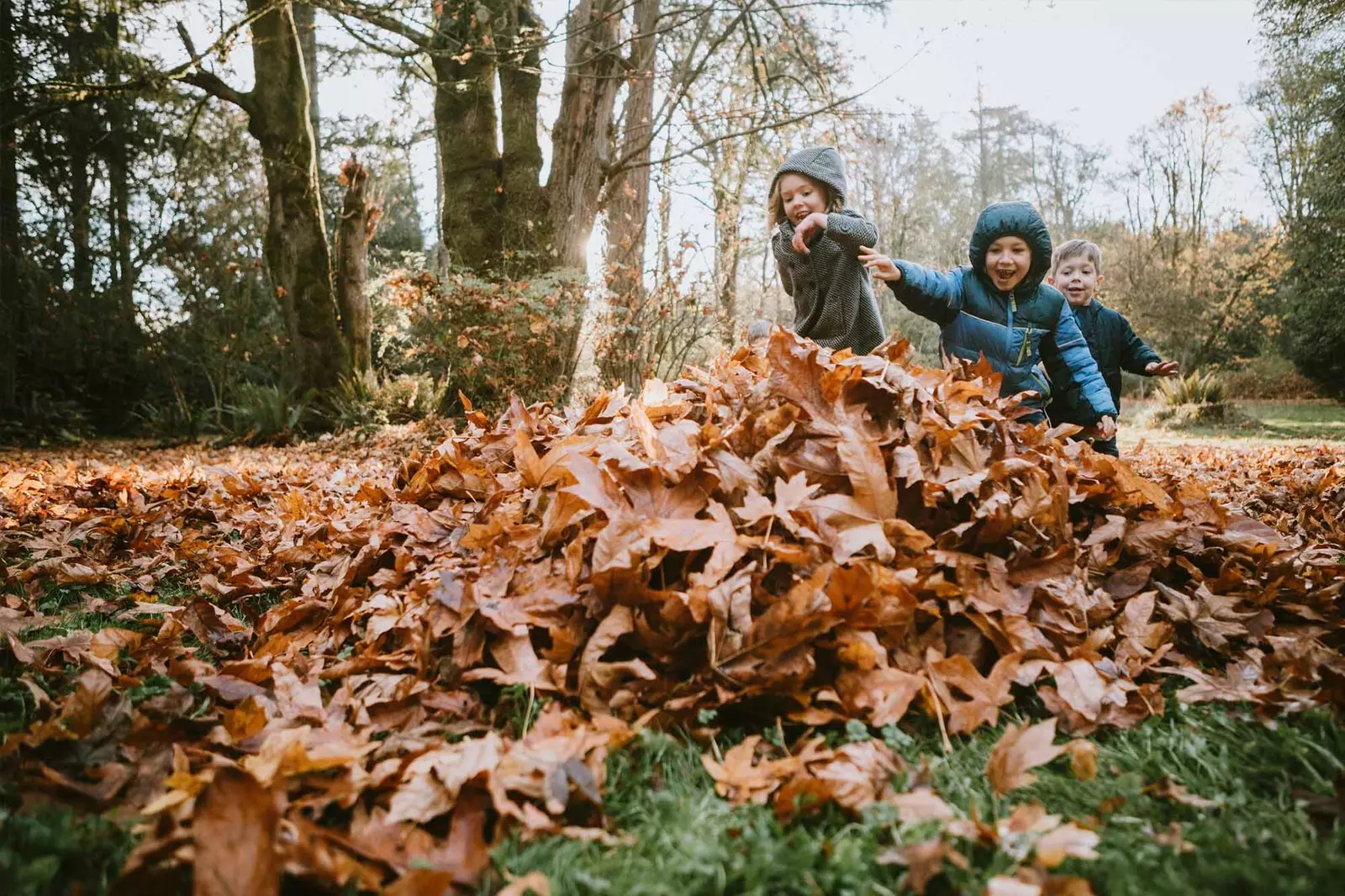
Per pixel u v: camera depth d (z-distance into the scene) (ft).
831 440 6.03
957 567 5.57
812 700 4.91
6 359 45.34
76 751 4.60
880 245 101.19
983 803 4.02
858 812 3.86
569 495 5.80
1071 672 5.06
